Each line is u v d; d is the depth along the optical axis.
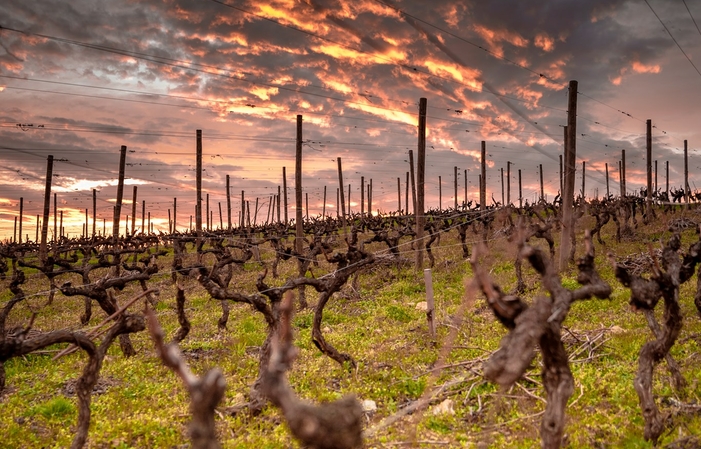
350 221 61.34
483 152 40.03
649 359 7.59
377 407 9.86
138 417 9.80
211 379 3.81
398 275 27.75
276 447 8.08
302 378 11.77
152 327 3.83
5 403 11.16
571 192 23.45
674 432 7.63
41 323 22.70
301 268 26.20
